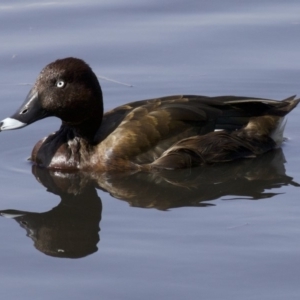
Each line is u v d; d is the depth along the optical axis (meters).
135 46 16.36
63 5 17.75
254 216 10.61
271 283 8.95
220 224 10.39
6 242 10.12
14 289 8.96
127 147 12.20
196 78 15.58
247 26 16.86
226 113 12.72
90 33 16.73
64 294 8.84
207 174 12.23
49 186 11.84
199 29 16.80
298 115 14.39
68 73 12.15
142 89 15.31
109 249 9.82
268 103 13.05
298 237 9.98
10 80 15.39
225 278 9.07
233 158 12.66
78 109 12.20
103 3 17.78
